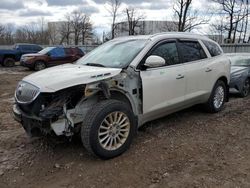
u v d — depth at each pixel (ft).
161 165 13.51
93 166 13.48
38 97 13.07
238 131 18.04
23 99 13.76
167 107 17.03
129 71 15.02
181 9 92.38
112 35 140.46
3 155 14.98
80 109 13.61
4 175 13.03
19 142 16.61
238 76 28.04
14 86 39.52
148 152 14.83
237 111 22.65
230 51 66.80
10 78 49.44
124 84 14.80
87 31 187.42
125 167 13.34
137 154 14.58
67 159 14.26
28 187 12.09
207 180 12.18
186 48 18.71
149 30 133.90
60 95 13.21
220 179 12.25
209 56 20.49
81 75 13.60
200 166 13.39
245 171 12.90
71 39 188.44
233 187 11.65
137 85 15.40
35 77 14.35
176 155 14.52
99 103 13.79
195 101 19.42
